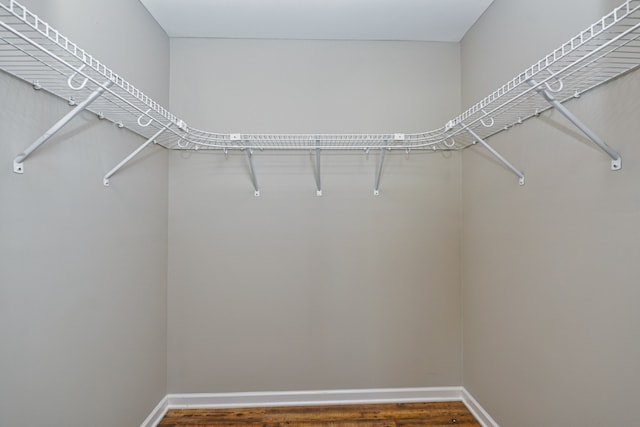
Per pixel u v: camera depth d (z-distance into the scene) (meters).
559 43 1.22
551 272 1.27
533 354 1.38
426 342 2.05
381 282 2.05
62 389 1.13
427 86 2.08
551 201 1.27
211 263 2.01
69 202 1.16
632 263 0.94
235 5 1.71
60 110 1.11
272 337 2.02
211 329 2.00
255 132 2.02
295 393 2.02
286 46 2.04
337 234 2.04
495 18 1.67
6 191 0.92
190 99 2.01
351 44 2.05
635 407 0.94
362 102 2.05
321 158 2.04
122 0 1.50
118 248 1.46
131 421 1.58
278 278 2.03
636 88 0.93
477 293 1.87
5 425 0.92
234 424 1.82
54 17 1.08
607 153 1.01
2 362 0.91
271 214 2.03
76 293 1.20
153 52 1.80
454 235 2.07
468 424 1.82
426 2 1.71
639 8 0.70
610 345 1.01
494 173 1.68
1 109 0.90
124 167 1.51
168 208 1.99
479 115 1.56
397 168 2.06
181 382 1.99
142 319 1.69
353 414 1.91
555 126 1.24
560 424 1.22
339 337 2.04
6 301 0.92
